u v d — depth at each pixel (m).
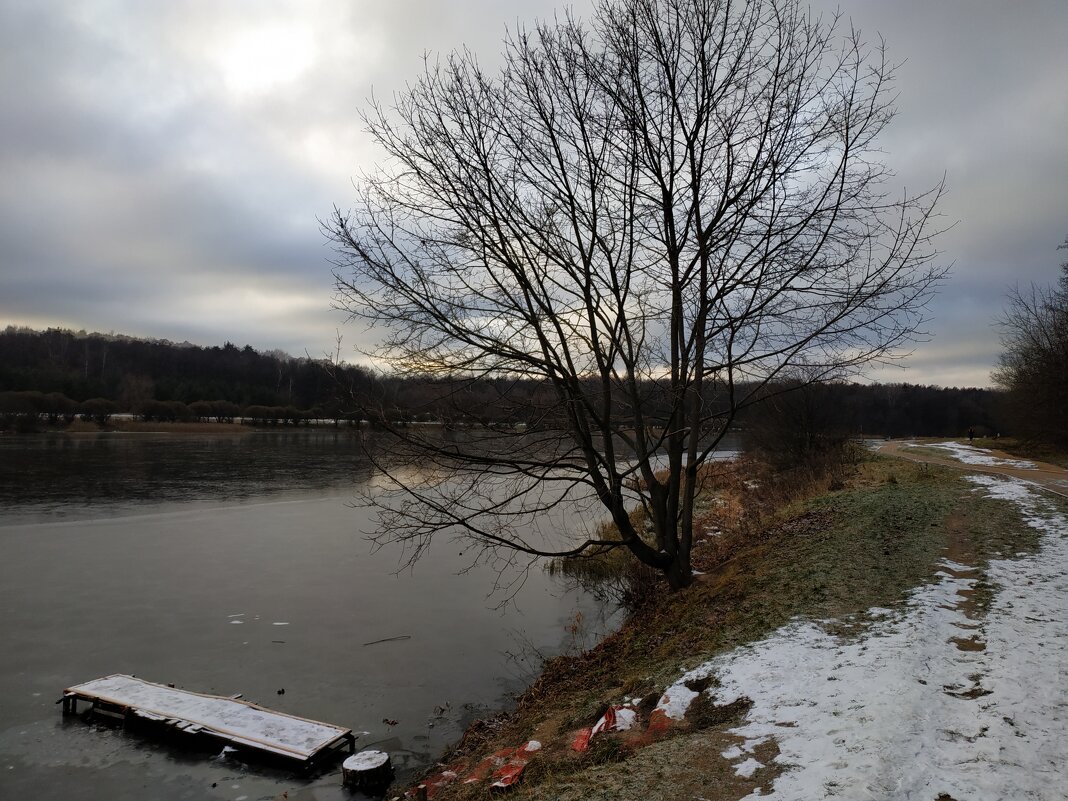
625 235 10.89
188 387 114.69
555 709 8.67
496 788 6.36
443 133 10.31
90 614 14.73
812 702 5.98
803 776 4.72
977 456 32.78
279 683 11.22
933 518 13.59
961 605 8.09
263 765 8.70
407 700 10.59
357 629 13.97
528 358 10.16
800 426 29.02
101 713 10.09
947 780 4.39
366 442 10.35
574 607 15.40
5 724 9.69
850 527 13.25
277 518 27.58
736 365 10.55
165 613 14.92
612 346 10.70
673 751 5.62
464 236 10.16
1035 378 35.44
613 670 9.55
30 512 27.83
